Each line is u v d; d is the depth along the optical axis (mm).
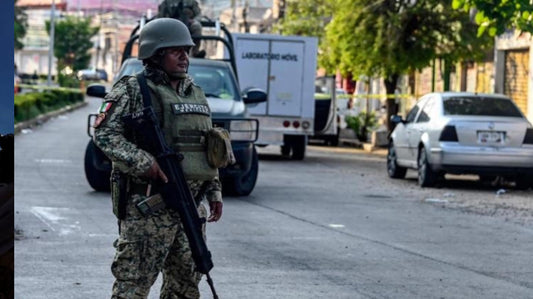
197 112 8156
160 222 7934
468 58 43688
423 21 42625
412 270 14031
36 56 163500
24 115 52781
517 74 42125
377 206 22047
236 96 23781
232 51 24922
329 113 45219
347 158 39531
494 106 26562
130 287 7926
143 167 7770
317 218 19500
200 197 8266
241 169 22344
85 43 135250
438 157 25922
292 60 37594
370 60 43125
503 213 21469
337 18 43438
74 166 29188
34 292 11672
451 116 26125
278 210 20578
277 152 41750
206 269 7945
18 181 24375
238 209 20516
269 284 12625
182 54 8164
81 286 12117
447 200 23781
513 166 25594
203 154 8125
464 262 14891
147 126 7895
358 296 12062
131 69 23609
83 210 19234
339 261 14570
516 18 23844
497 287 12969
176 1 25156
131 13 153125
